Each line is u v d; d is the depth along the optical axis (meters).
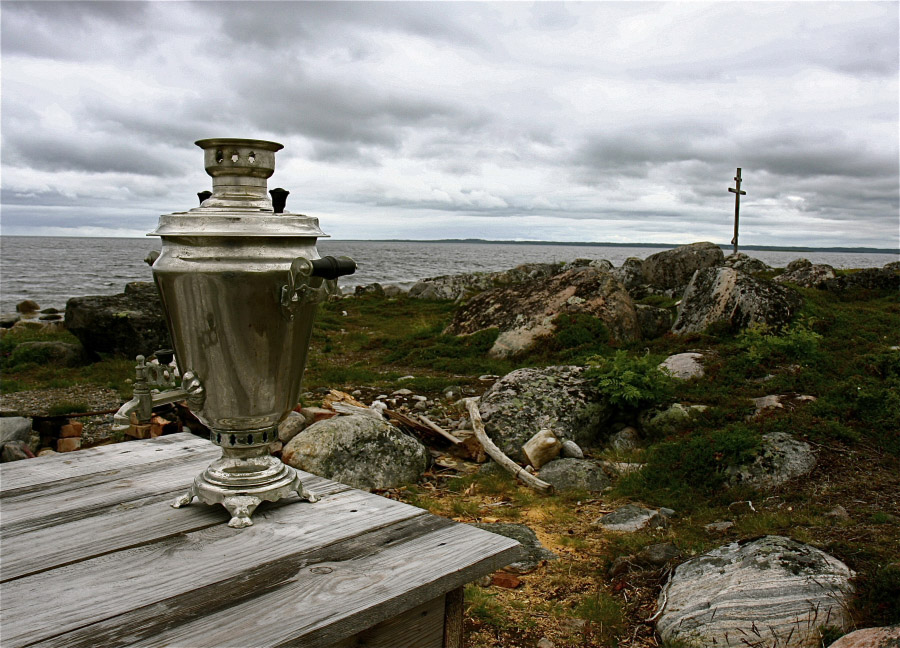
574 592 3.48
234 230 1.82
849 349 8.65
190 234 1.84
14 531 1.88
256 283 1.85
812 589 3.06
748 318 10.09
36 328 16.67
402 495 5.06
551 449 5.77
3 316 23.27
